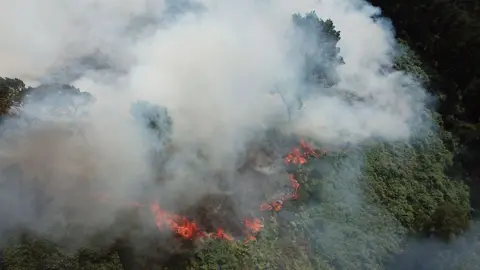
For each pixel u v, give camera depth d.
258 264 18.48
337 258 20.41
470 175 27.02
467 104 29.19
